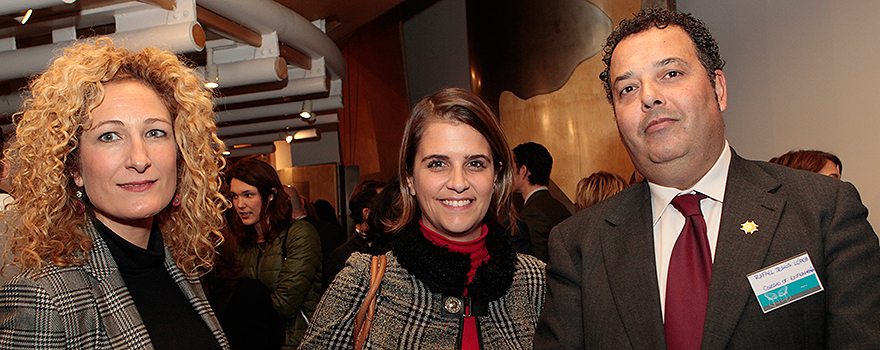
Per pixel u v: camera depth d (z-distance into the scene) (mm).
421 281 1397
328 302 1417
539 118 5891
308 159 6875
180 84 1248
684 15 1158
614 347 1125
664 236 1194
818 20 3248
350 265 1464
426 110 1424
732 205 1102
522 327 1460
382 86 7406
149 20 2479
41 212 1045
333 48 3848
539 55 5914
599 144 5539
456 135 1364
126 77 1143
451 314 1390
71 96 1032
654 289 1121
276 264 2729
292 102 4113
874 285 936
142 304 1196
